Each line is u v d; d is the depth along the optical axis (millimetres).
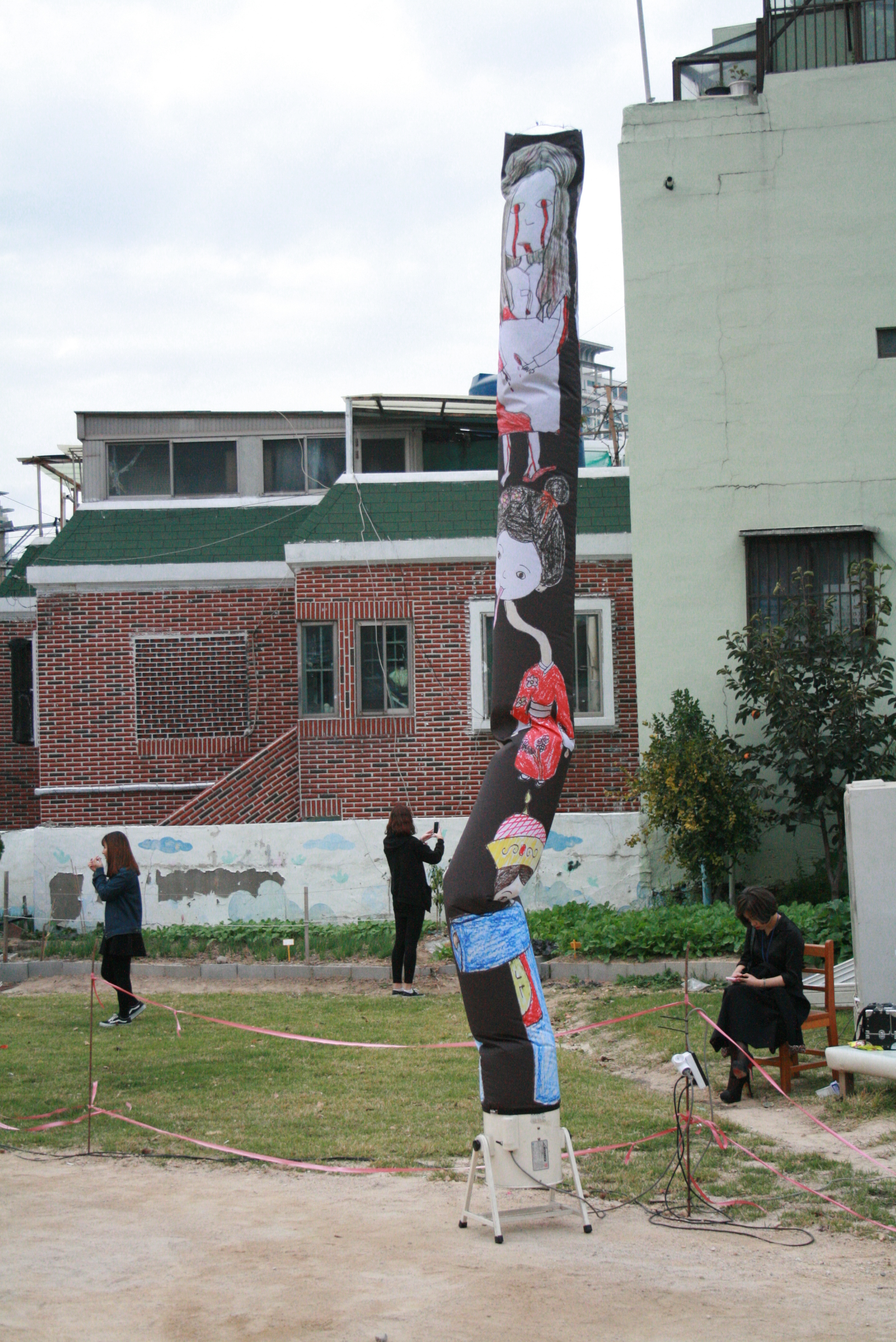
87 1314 4715
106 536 20922
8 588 25016
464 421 22625
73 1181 6684
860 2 16656
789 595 16094
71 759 20203
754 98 16609
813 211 16469
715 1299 4938
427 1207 6262
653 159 16766
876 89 16406
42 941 16016
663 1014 10969
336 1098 8477
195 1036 10695
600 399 44875
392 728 18453
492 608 18500
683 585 16484
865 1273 5309
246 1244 5594
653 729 15875
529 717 6262
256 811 18766
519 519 6363
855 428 16328
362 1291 4984
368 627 18703
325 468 22828
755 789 15227
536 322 6414
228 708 20281
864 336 16344
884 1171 6770
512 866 6023
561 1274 5223
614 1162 7031
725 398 16531
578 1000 12000
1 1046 10320
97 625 20328
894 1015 8383
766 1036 8391
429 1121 7848
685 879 15586
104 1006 12289
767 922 8570
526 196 6449
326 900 16125
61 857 16531
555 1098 6031
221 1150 7238
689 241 16672
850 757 14484
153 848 16188
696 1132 7602
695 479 16547
